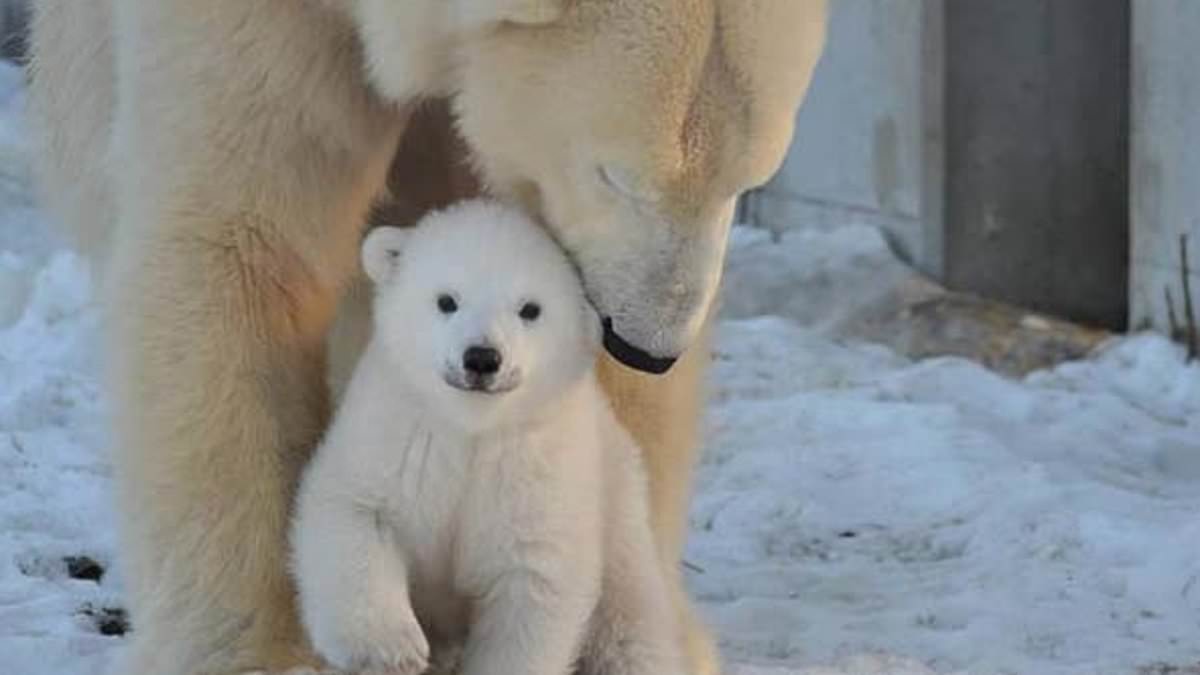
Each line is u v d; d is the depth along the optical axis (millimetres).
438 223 8812
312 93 9211
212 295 9398
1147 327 18359
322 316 9727
